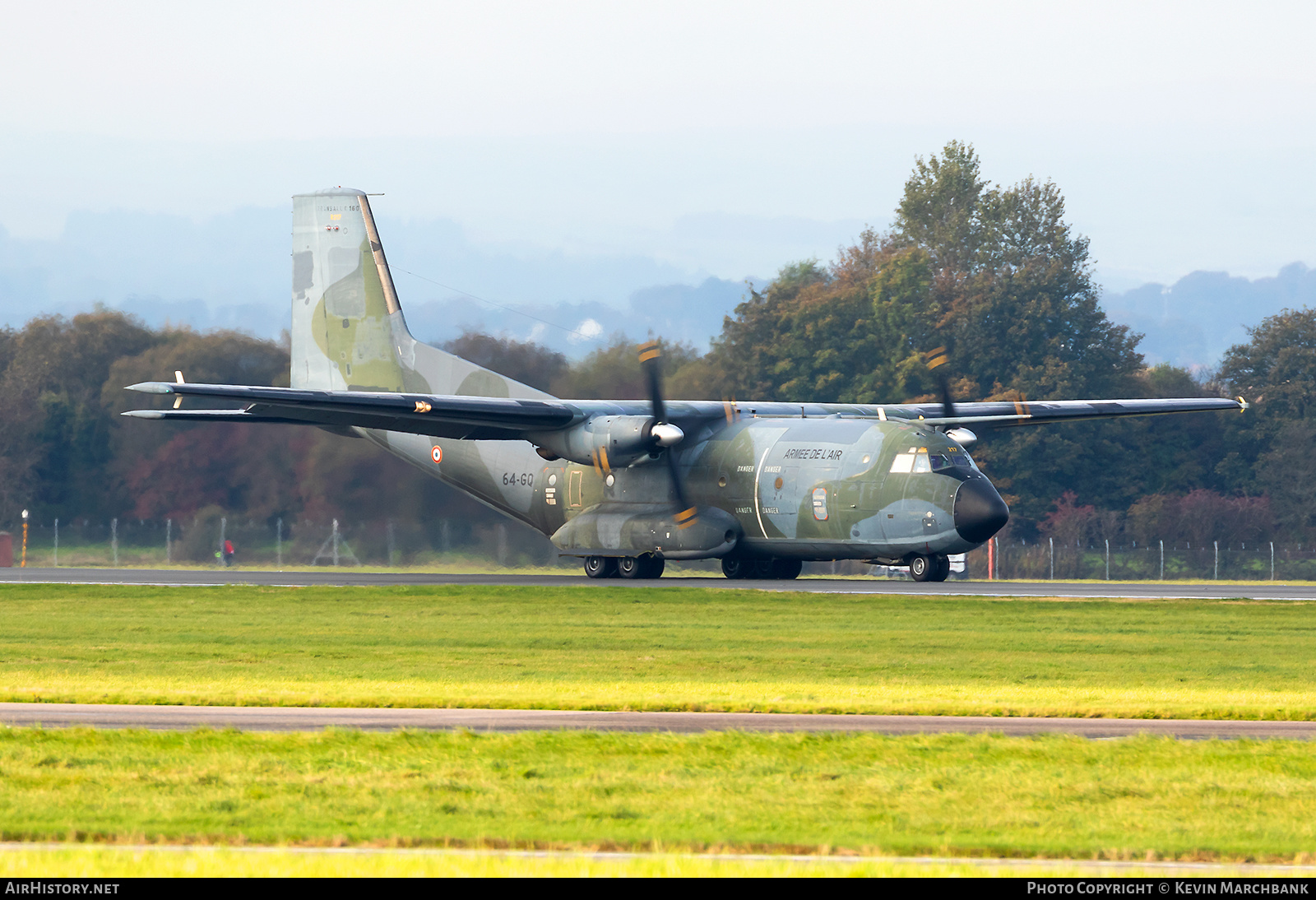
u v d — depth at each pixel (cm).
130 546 19075
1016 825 3669
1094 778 4194
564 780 4159
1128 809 3853
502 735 4766
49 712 5300
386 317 14675
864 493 12238
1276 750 4566
